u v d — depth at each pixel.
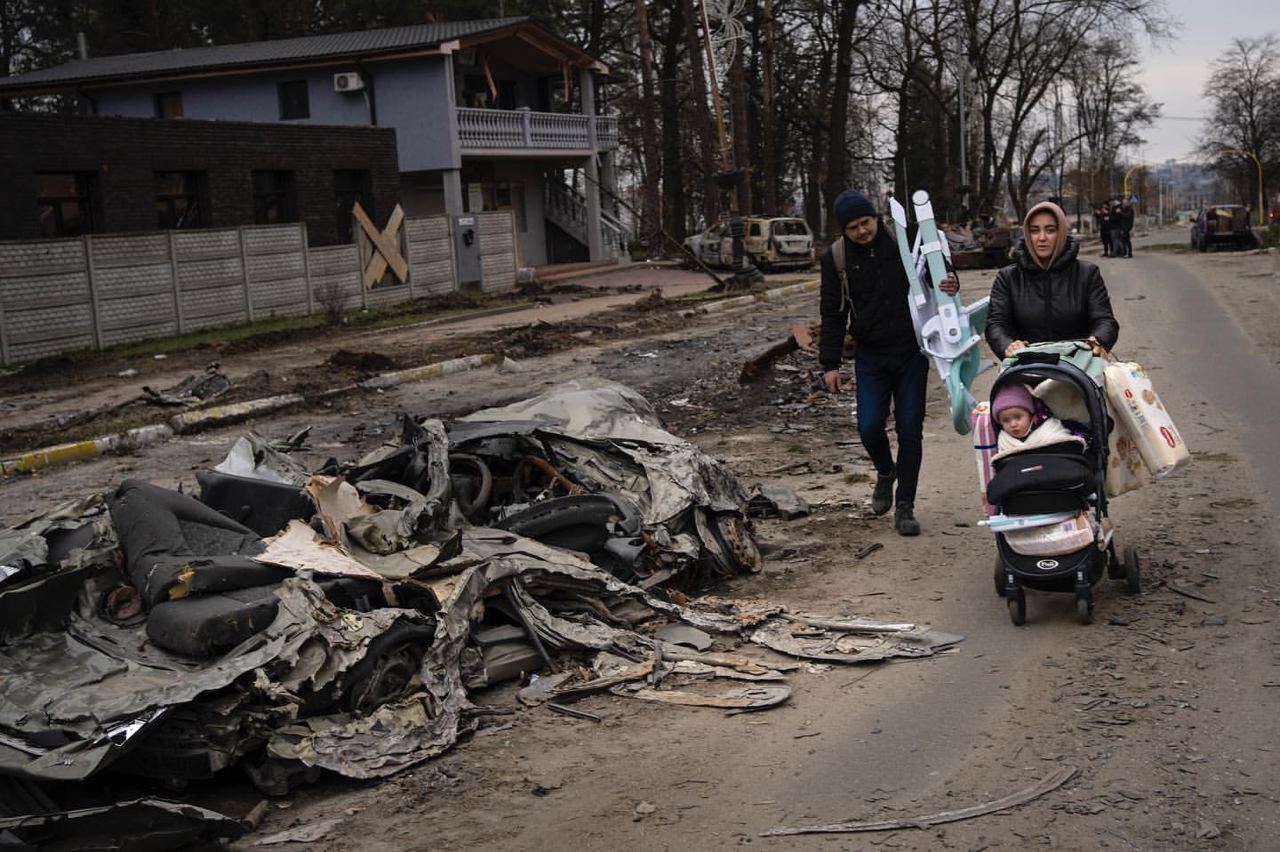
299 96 34.88
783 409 12.90
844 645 5.64
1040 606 6.11
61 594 4.91
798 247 38.56
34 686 4.43
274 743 4.41
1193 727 4.52
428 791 4.36
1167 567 6.52
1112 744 4.42
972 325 7.11
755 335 20.67
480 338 21.44
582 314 26.00
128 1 48.22
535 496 6.92
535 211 41.97
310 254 26.89
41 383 17.77
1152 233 88.25
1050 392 5.90
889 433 11.16
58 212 23.77
